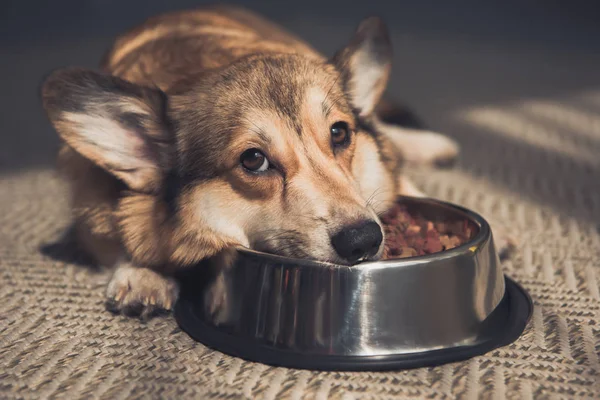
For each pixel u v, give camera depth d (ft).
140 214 2.21
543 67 5.30
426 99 4.33
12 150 3.58
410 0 9.25
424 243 2.13
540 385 1.78
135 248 2.21
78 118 2.16
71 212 2.38
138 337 2.02
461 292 1.91
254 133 2.11
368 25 2.37
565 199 2.84
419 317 1.87
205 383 1.82
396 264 1.86
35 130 3.92
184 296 2.18
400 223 2.26
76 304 2.20
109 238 2.28
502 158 3.30
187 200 2.16
